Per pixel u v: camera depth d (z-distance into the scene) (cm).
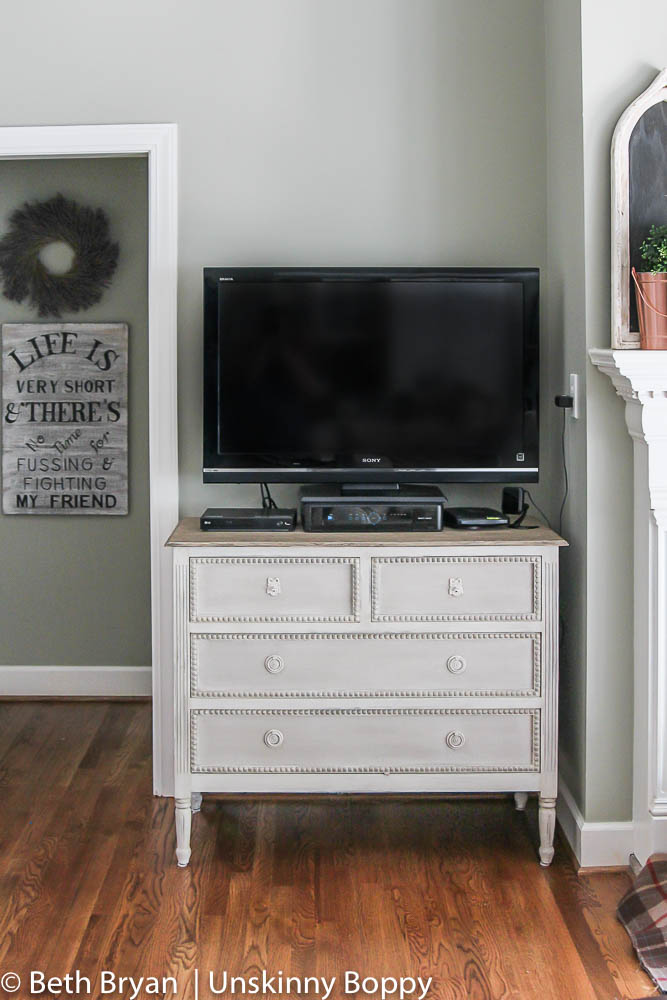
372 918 260
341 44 324
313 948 247
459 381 305
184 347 329
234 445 308
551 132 318
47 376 423
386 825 315
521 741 288
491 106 324
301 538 286
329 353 304
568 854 297
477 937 252
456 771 288
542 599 284
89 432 425
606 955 245
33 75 325
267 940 250
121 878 280
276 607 285
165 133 324
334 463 308
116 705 425
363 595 284
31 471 427
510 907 266
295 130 325
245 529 296
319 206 327
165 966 239
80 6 323
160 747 333
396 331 304
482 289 303
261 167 326
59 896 270
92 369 422
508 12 322
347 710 287
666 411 262
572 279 296
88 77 325
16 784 343
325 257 328
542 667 286
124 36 324
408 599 285
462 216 327
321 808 327
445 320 304
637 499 279
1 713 414
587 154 279
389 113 325
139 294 420
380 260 328
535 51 323
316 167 326
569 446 306
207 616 285
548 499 333
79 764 361
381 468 308
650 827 274
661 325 266
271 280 302
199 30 323
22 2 324
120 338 420
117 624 432
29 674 431
